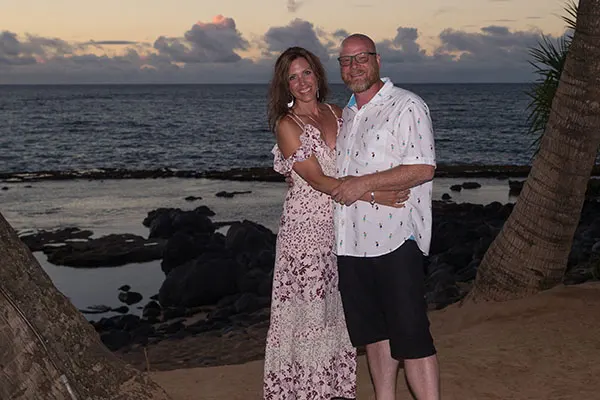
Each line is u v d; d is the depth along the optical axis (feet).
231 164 133.08
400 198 11.23
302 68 12.23
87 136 193.36
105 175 110.32
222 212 75.51
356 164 11.58
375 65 11.53
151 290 46.65
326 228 12.58
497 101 418.51
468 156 142.61
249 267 48.55
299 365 12.71
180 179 105.60
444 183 94.48
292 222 12.60
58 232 65.36
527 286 20.53
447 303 32.35
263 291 42.22
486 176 101.91
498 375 14.65
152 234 62.08
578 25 19.38
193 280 42.37
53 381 8.29
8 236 8.64
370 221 11.48
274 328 12.93
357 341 12.16
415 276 11.44
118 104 409.90
